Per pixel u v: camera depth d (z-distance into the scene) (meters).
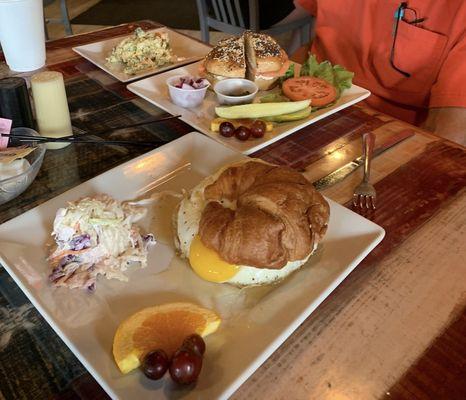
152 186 0.98
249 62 1.44
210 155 1.05
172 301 0.73
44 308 0.68
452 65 1.56
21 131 1.08
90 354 0.62
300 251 0.71
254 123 1.15
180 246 0.81
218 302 0.73
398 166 1.05
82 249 0.77
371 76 1.83
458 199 0.95
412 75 1.70
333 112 1.26
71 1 4.92
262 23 2.76
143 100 1.37
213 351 0.64
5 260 0.76
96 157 1.10
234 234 0.69
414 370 0.63
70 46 1.70
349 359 0.64
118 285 0.75
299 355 0.65
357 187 0.97
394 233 0.87
